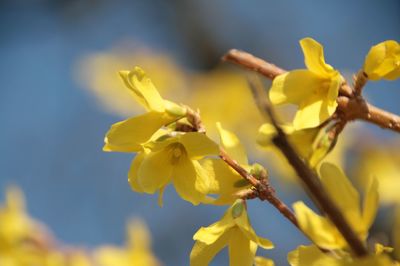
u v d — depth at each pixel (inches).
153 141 16.5
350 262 14.9
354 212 16.2
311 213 16.3
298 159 14.6
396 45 17.1
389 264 15.0
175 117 16.8
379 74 17.3
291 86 17.3
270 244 16.2
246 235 16.2
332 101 17.0
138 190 16.8
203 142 16.4
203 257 16.5
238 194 16.5
